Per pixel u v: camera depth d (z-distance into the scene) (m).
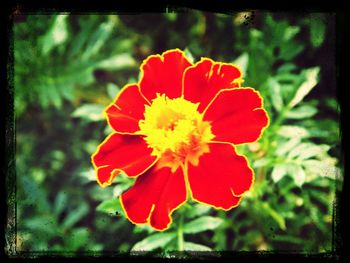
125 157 0.10
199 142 0.10
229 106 0.10
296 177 0.11
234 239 0.15
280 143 0.12
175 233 0.12
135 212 0.10
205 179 0.10
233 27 0.16
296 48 0.15
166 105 0.10
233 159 0.10
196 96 0.10
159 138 0.10
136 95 0.11
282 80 0.15
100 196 0.16
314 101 0.15
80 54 0.17
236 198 0.09
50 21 0.16
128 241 0.15
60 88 0.17
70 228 0.16
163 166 0.10
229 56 0.17
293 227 0.14
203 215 0.13
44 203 0.15
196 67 0.11
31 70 0.17
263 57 0.15
